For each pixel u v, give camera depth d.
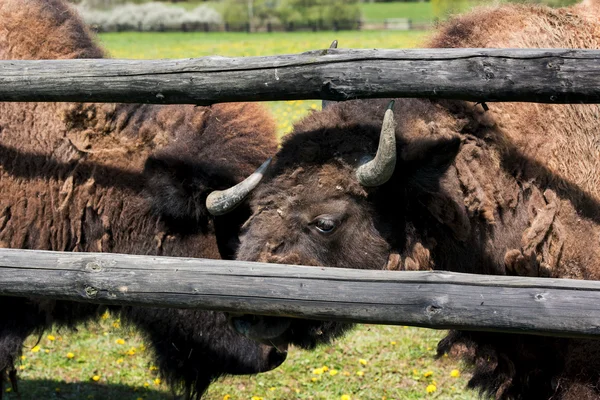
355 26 46.75
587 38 5.08
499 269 4.89
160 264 4.14
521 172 4.81
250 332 4.92
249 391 7.42
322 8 50.38
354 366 7.80
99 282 4.18
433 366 7.75
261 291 3.97
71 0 8.05
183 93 4.39
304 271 3.96
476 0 6.21
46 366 7.77
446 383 7.43
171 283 4.09
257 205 4.83
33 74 4.62
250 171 6.03
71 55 6.06
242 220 5.57
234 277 4.02
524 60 3.89
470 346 5.38
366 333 8.46
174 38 40.88
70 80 4.57
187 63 4.36
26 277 4.29
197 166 5.82
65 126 5.82
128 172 5.88
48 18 6.06
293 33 44.44
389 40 32.28
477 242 4.87
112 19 47.94
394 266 4.85
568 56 3.84
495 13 5.25
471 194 4.75
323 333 5.33
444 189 4.71
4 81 4.68
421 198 4.76
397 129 4.79
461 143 4.79
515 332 3.69
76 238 5.81
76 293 4.24
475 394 7.02
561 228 4.74
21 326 5.91
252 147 6.16
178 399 6.81
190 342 6.34
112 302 4.23
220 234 5.81
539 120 4.84
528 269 4.76
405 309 3.79
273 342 5.12
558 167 4.79
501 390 5.36
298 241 4.78
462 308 3.71
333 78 4.11
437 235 4.88
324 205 4.74
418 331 8.50
